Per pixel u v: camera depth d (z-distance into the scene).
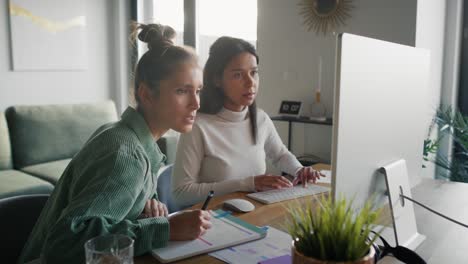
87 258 0.80
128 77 4.48
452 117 3.01
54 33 3.89
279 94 3.47
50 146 3.59
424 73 1.15
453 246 1.09
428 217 1.32
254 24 3.59
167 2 4.17
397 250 0.94
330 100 3.18
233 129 1.78
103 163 0.95
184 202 1.62
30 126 3.48
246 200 1.45
